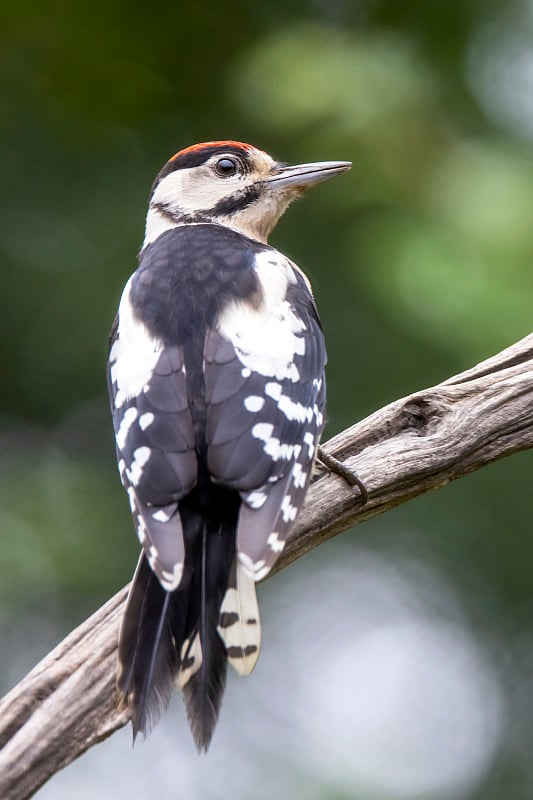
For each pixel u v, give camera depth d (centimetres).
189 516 655
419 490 768
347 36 1195
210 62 1356
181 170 927
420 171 1120
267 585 1278
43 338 1266
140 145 1341
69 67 1379
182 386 685
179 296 736
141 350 710
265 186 923
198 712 625
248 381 689
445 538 1248
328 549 1273
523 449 780
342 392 1205
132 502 652
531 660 1255
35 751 668
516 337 1007
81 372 1268
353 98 1127
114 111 1348
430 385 1192
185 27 1383
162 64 1383
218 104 1349
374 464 754
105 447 1273
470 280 1016
